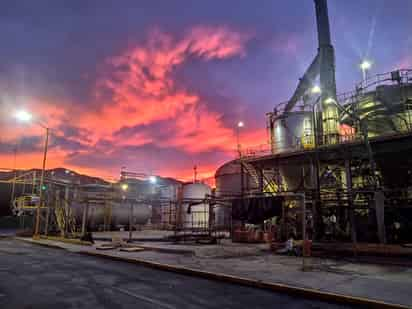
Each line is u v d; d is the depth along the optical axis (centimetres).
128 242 2348
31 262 1445
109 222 3844
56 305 721
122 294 829
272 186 2666
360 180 2345
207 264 1290
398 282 930
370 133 2584
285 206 2181
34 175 3750
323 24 2962
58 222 3023
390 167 2164
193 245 2103
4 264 1381
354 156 2170
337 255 1534
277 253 1641
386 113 2492
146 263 1359
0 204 5997
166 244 2194
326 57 2845
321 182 2455
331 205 2177
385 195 2030
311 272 1104
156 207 4812
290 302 768
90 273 1157
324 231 2041
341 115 2752
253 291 883
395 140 2036
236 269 1164
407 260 1345
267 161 2639
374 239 1823
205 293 852
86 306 712
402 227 1814
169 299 782
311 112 2838
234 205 2127
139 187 5538
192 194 4181
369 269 1170
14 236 3212
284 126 2853
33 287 911
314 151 2267
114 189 4300
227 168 4206
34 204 3359
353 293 794
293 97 3309
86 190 3969
